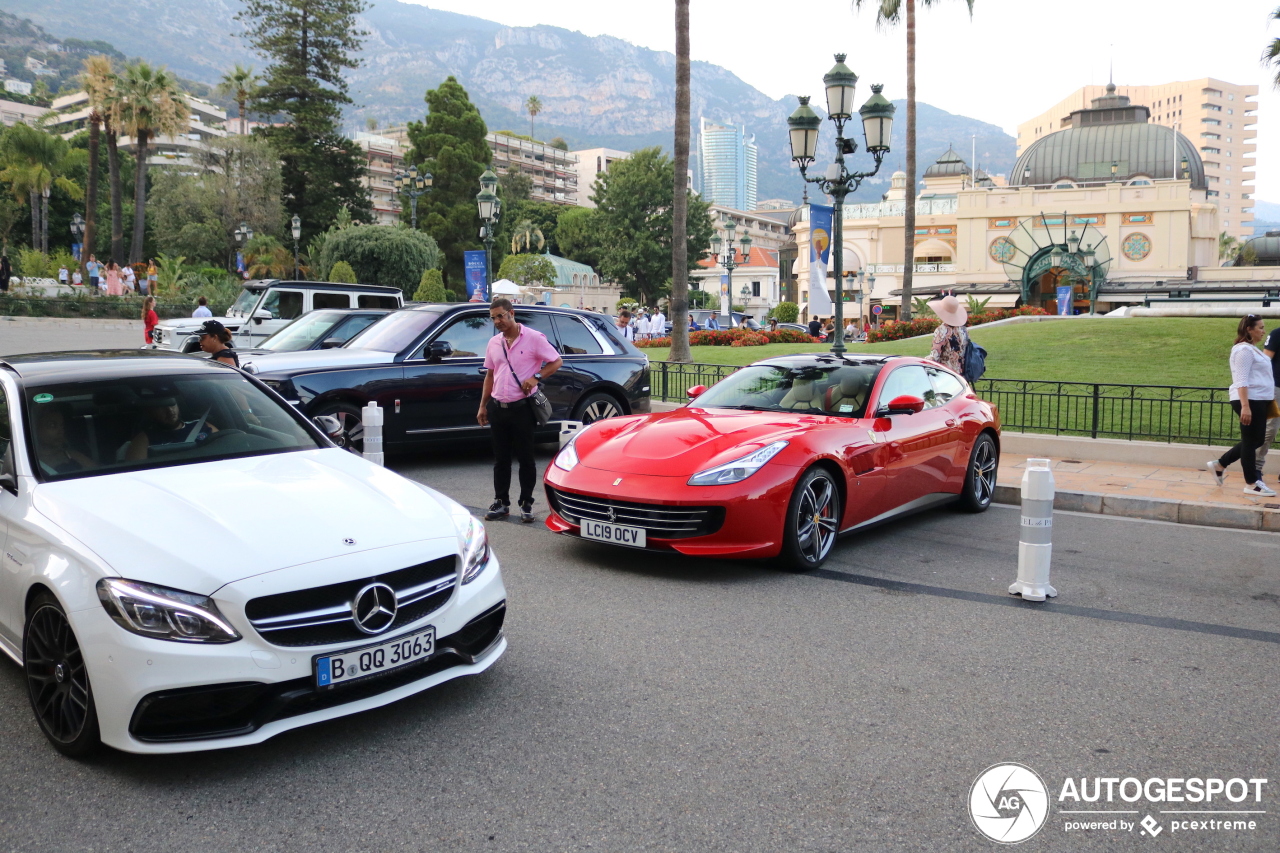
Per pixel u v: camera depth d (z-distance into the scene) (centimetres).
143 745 304
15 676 412
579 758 337
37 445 396
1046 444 1082
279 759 336
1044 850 282
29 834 286
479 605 369
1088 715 381
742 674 421
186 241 5331
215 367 486
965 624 500
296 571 321
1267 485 878
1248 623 509
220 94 6347
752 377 755
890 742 353
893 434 686
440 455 1081
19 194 5819
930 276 7800
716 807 303
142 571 312
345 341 1099
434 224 6016
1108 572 618
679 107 1661
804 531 604
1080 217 7362
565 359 1025
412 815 297
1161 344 1853
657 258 7675
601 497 591
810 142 1354
